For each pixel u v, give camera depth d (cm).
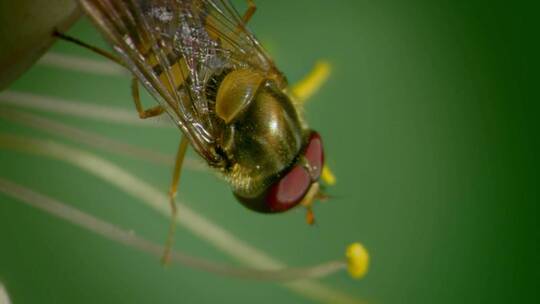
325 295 11
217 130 9
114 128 11
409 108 11
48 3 9
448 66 11
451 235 11
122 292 11
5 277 11
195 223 11
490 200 11
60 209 10
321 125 11
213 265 10
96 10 9
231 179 10
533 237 11
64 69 11
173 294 11
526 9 11
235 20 10
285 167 9
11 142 10
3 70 9
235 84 9
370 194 11
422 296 11
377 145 11
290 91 10
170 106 9
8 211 11
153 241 11
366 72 11
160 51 9
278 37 11
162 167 11
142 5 9
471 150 11
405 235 11
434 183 11
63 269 11
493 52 11
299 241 11
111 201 11
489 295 11
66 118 11
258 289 11
